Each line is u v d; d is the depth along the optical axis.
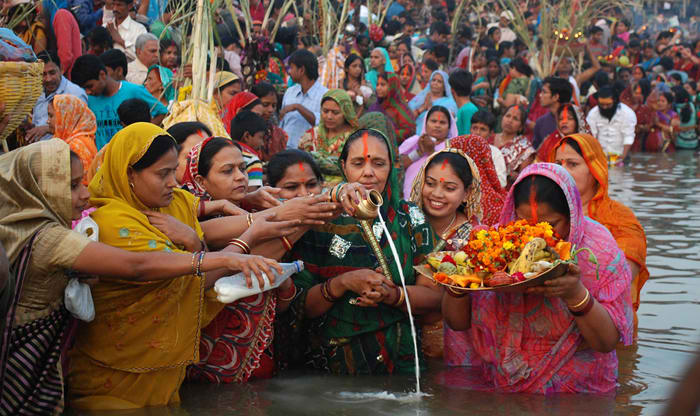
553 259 3.40
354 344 3.97
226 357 3.82
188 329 3.56
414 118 9.95
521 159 7.16
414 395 3.63
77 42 8.23
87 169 5.66
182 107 5.85
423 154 7.24
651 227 7.62
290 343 4.08
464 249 3.59
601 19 21.67
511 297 3.68
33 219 3.19
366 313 3.96
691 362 1.71
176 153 3.51
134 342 3.46
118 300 3.43
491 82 14.27
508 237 3.51
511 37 18.72
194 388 3.76
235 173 4.03
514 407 3.45
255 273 3.35
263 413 3.38
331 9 11.48
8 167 3.21
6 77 3.89
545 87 9.88
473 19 19.36
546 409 3.42
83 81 6.94
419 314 4.05
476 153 5.35
